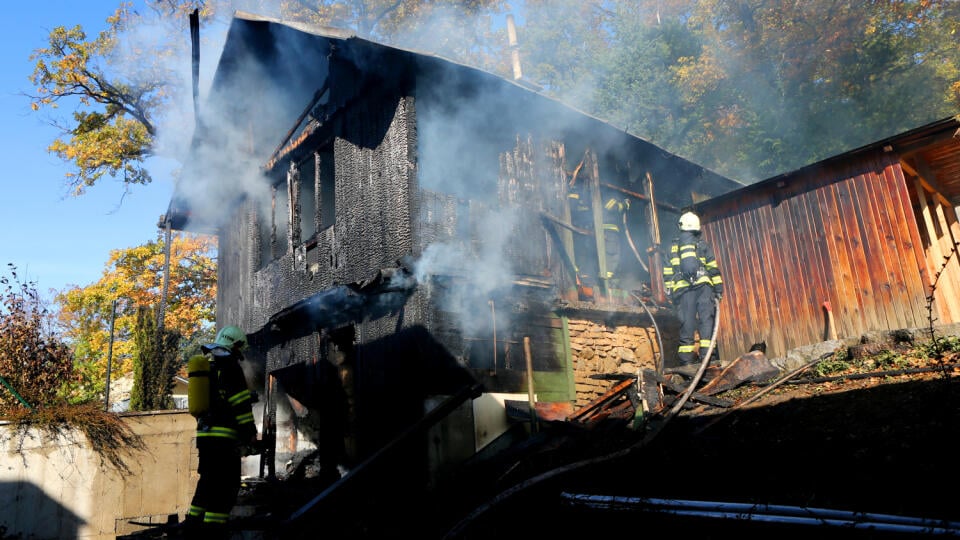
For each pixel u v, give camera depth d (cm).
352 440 873
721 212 1028
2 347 1019
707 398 708
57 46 2161
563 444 675
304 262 978
